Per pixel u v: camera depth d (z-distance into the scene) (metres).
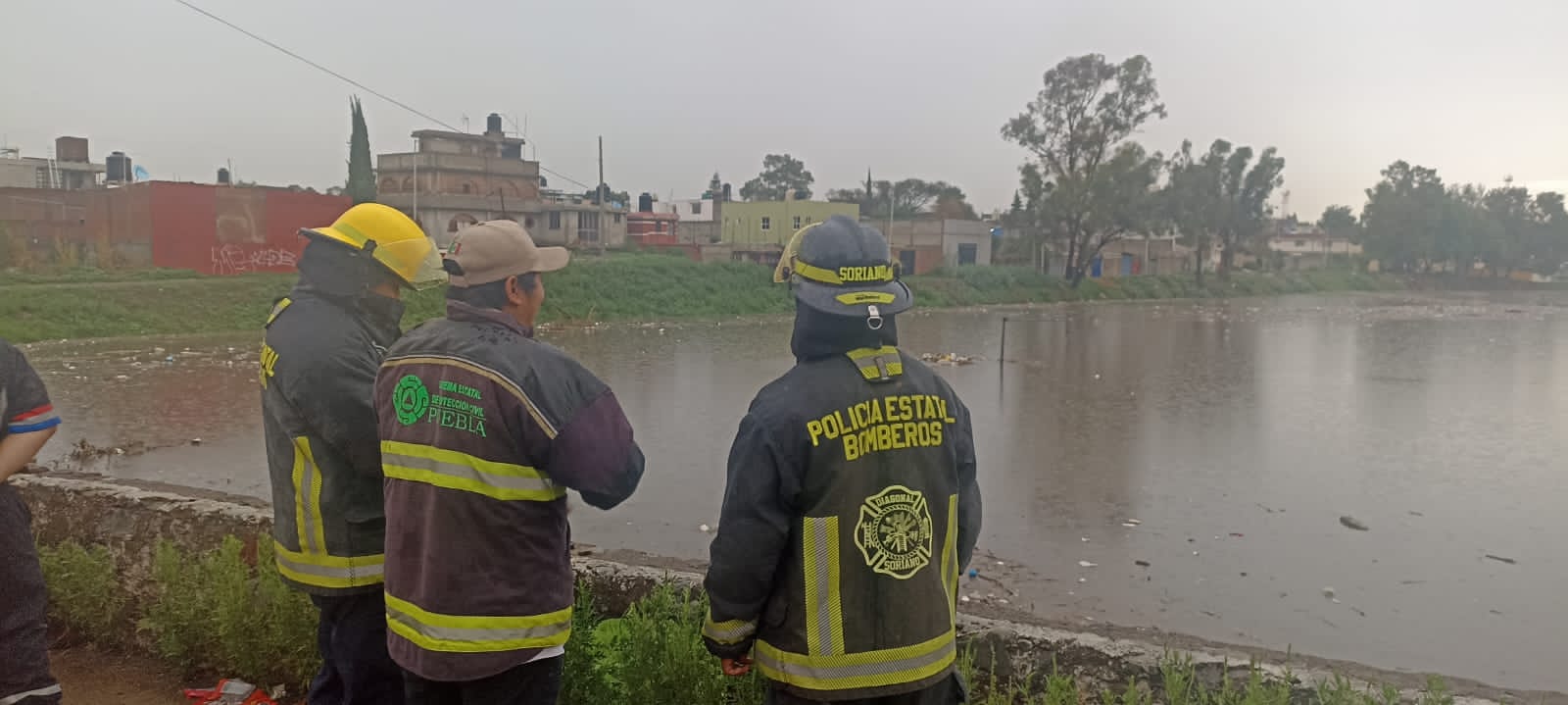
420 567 2.56
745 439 2.33
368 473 3.00
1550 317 51.84
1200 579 7.87
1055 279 67.31
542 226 60.47
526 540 2.56
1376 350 31.00
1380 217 105.62
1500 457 13.48
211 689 4.05
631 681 3.36
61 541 4.91
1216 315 52.12
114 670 4.25
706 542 8.76
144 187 39.44
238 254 41.00
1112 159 64.94
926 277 63.03
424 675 2.53
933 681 2.39
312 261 3.07
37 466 11.75
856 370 2.38
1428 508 10.50
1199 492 11.10
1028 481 11.59
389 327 3.22
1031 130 67.19
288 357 2.93
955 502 2.49
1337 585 7.75
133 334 29.38
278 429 3.02
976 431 15.15
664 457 12.81
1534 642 6.58
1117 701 3.39
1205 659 3.43
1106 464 12.71
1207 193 79.81
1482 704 3.32
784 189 125.56
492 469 2.50
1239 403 18.73
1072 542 8.91
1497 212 114.38
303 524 3.00
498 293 2.70
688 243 71.44
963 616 3.79
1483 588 7.71
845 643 2.32
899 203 105.06
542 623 2.59
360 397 2.94
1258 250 97.44
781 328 37.84
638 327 37.94
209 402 17.12
